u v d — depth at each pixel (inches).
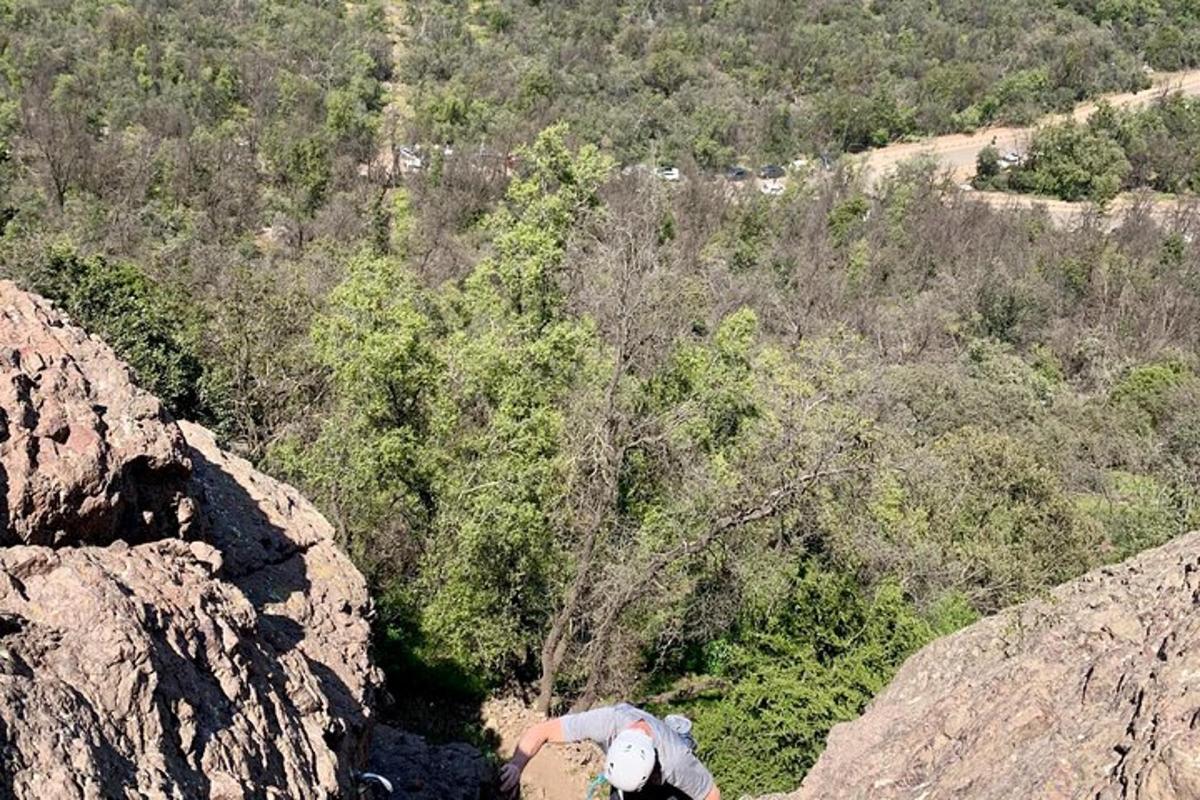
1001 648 467.5
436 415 786.8
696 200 2487.7
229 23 3624.5
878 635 754.8
